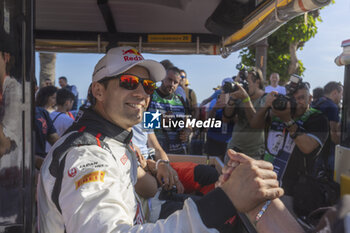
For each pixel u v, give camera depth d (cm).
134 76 99
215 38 259
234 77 276
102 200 67
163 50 262
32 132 81
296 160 180
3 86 76
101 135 93
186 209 62
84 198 67
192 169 197
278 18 135
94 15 230
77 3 210
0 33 75
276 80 269
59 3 210
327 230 62
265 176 64
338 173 138
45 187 81
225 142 275
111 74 98
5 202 77
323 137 181
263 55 270
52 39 257
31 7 79
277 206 90
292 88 203
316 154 177
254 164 65
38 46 259
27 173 79
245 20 191
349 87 136
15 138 78
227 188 64
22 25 77
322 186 148
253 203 62
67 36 257
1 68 76
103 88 102
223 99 274
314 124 182
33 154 81
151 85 104
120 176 92
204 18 224
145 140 203
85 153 79
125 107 99
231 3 191
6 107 76
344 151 134
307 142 178
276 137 204
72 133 90
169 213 158
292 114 193
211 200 62
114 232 61
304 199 148
